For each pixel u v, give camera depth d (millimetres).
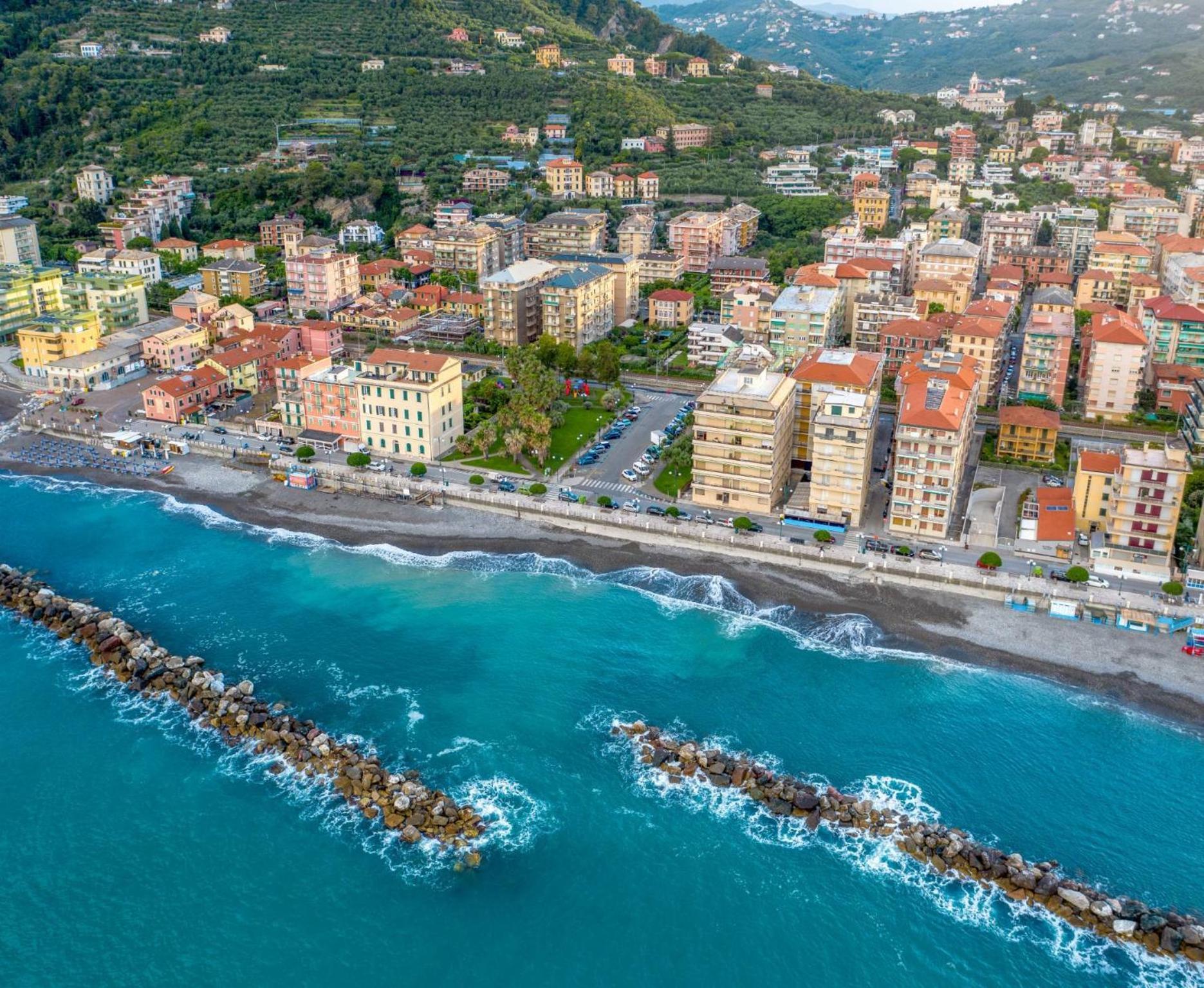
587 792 146250
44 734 158000
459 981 118250
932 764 151750
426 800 142625
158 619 189750
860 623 187375
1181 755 153625
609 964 120312
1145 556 197750
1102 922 124562
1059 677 172125
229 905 127875
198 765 151625
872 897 129625
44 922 125812
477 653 179625
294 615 191625
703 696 167750
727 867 134000
